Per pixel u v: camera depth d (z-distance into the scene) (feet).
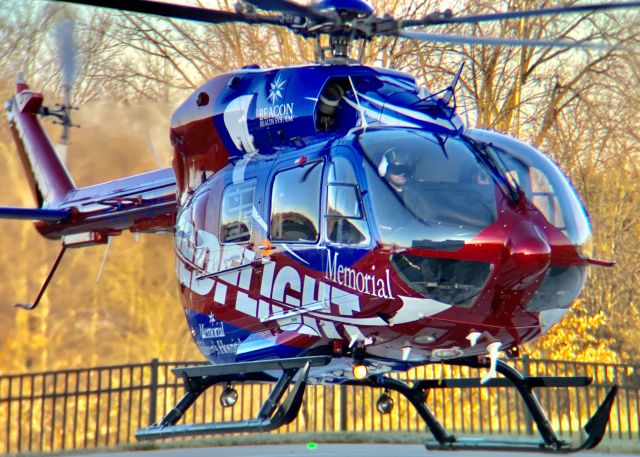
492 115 247.91
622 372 219.41
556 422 229.25
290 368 119.14
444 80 249.75
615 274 241.76
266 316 118.93
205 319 129.80
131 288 333.62
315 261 111.65
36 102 186.60
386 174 106.52
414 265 104.63
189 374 129.49
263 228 118.52
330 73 117.19
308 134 116.47
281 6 112.88
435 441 142.10
